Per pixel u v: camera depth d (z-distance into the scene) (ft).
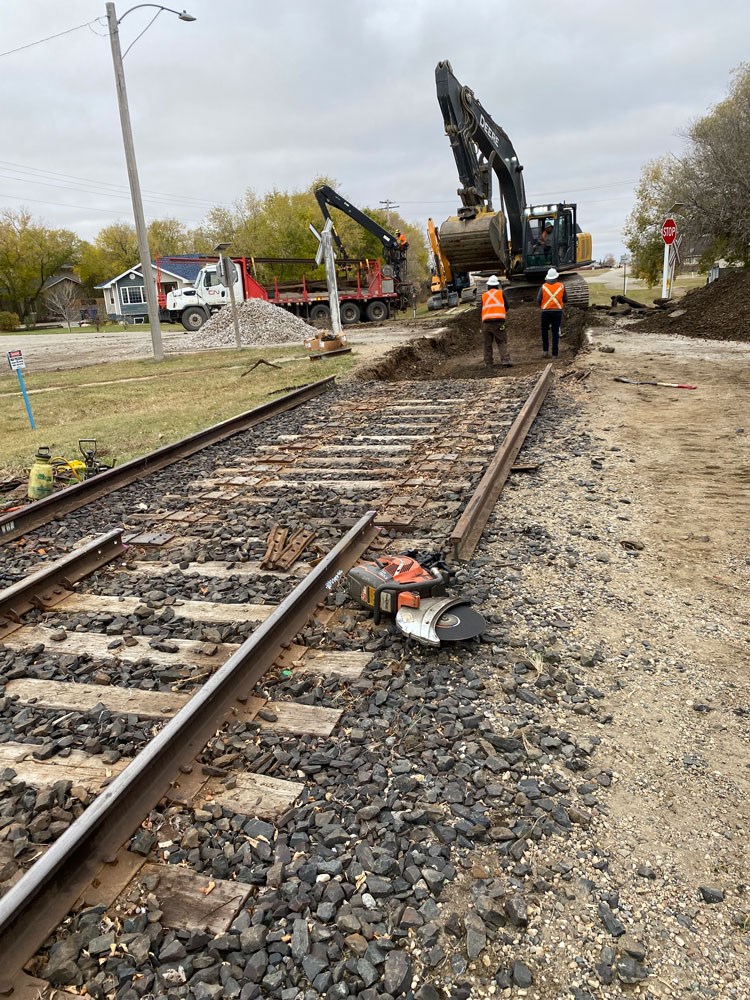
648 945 7.53
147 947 7.57
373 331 82.94
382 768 10.19
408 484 23.31
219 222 248.73
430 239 111.55
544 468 24.25
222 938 7.63
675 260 93.04
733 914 7.90
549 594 15.40
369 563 14.90
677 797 9.67
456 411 34.04
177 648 14.02
